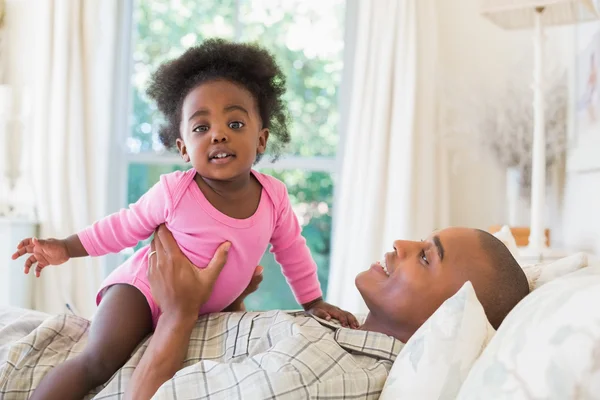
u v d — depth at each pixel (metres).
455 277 1.02
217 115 1.07
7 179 3.31
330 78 3.42
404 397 0.81
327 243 3.44
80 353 1.05
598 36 2.10
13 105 3.34
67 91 3.22
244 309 1.38
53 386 0.99
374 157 3.01
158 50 3.51
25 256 3.03
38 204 3.22
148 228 1.14
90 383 1.02
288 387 0.81
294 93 3.42
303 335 0.93
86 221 3.23
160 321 1.01
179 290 1.01
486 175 3.01
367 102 3.04
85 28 3.27
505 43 2.96
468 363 0.79
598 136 2.07
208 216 1.08
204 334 1.07
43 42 3.24
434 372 0.79
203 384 0.86
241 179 1.10
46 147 3.22
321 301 1.36
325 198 3.44
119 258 3.42
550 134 2.47
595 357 0.59
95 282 3.19
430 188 2.97
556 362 0.61
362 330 1.11
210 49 1.15
